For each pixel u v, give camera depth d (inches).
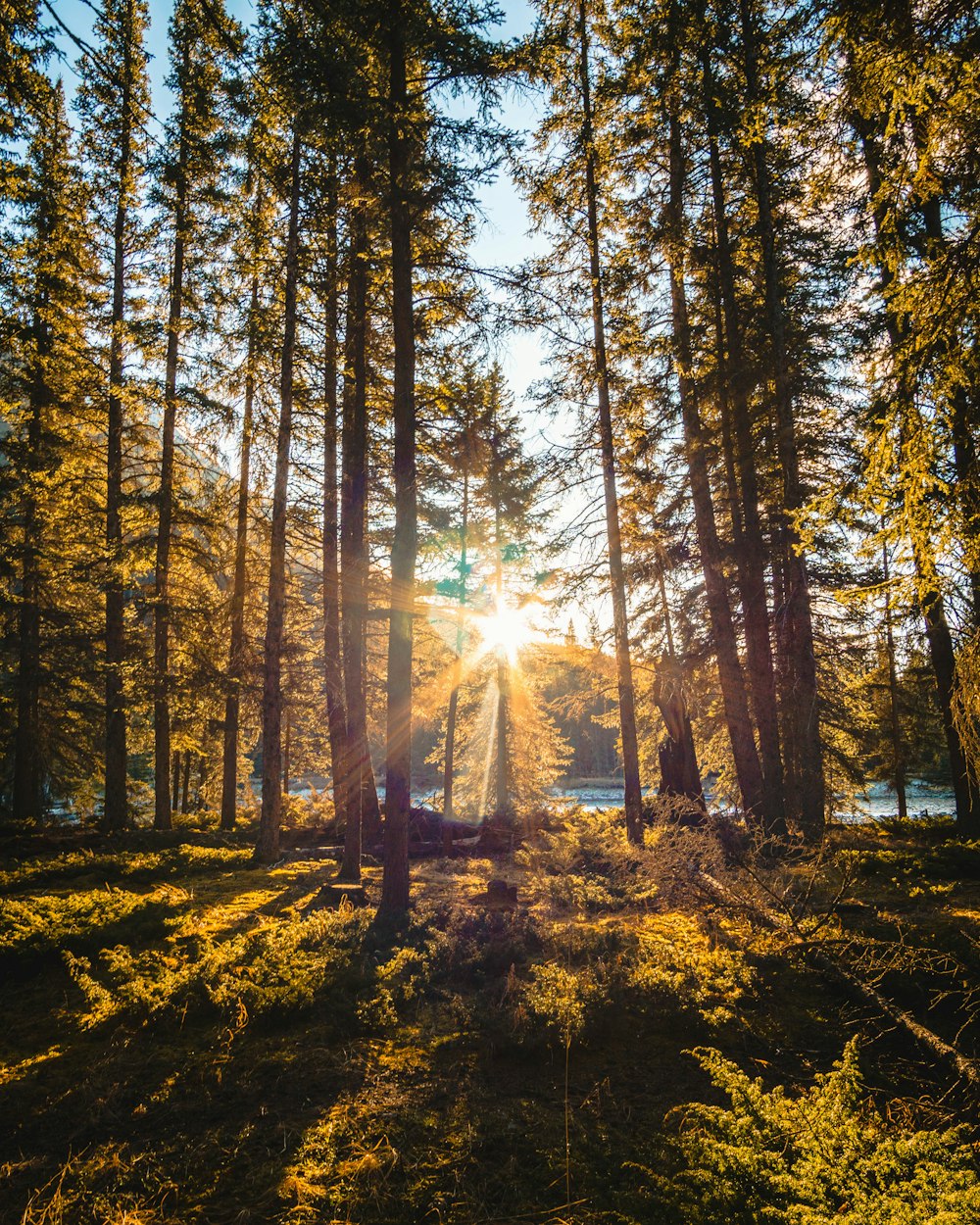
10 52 272.2
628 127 541.6
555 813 884.0
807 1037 220.8
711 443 616.1
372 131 346.3
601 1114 176.7
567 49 357.4
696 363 563.5
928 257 174.6
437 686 1024.9
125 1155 158.2
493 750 1071.6
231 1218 137.8
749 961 278.4
